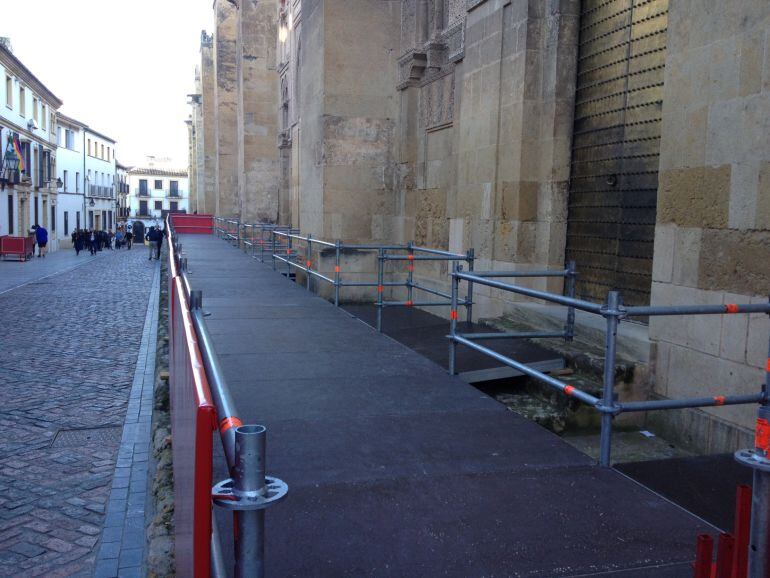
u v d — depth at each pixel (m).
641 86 6.38
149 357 10.51
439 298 9.96
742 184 4.56
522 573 2.67
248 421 4.50
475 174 8.54
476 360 6.18
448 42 10.00
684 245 5.13
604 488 3.49
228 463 1.54
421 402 4.97
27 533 4.70
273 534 2.95
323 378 5.63
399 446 4.06
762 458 1.94
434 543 2.90
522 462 3.83
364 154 11.83
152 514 4.50
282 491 1.52
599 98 7.02
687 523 3.12
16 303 16.92
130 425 7.00
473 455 3.93
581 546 2.89
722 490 3.54
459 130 9.25
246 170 25.19
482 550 2.84
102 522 4.87
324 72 11.57
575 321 6.60
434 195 10.48
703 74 4.91
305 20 12.98
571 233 7.52
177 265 5.19
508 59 7.78
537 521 3.11
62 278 24.66
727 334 4.69
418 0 10.88
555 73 7.35
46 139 45.00
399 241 11.70
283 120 22.42
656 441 5.21
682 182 5.14
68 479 5.66
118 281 23.97
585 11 7.24
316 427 4.39
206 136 39.66
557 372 5.82
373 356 6.46
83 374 9.40
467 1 8.62
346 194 11.80
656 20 6.18
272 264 16.06
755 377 4.46
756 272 4.46
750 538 1.99
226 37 31.91
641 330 6.06
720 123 4.75
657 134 6.19
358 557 2.77
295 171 19.14
